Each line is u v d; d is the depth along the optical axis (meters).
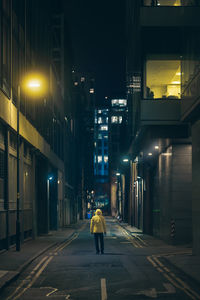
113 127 135.25
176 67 24.42
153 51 24.45
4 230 19.62
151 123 24.27
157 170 31.48
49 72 39.25
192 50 17.95
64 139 54.06
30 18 28.66
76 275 12.98
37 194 33.34
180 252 19.97
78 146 78.19
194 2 24.05
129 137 47.00
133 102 38.28
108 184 137.00
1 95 18.86
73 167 69.38
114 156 130.75
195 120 18.83
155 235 31.72
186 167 25.22
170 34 24.41
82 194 87.25
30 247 22.03
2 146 19.75
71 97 66.00
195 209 18.62
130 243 25.84
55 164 43.31
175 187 25.03
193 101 17.05
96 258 17.31
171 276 12.78
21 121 24.22
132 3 31.50
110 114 137.25
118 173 74.38
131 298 9.72
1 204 19.38
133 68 30.62
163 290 10.63
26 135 26.00
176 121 24.23
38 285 11.40
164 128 24.56
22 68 25.31
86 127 99.94
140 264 15.45
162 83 24.47
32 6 29.44
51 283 11.69
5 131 20.47
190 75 18.06
